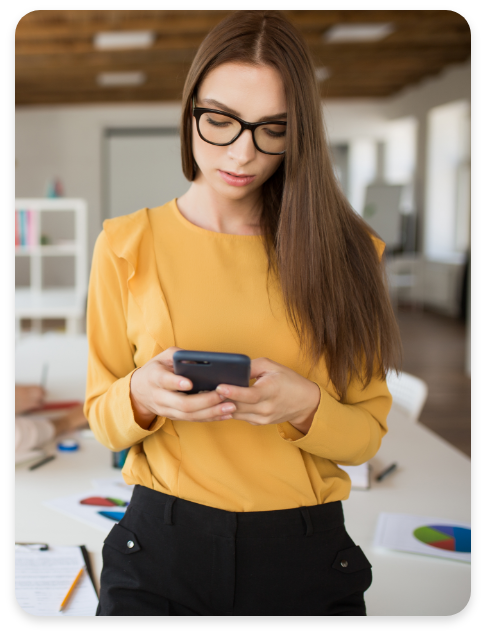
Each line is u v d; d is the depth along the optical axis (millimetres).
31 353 3174
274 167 947
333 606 880
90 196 12047
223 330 937
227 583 862
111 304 979
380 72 10172
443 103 10133
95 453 1825
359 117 11992
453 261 9906
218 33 893
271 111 889
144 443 980
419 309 10422
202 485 911
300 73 890
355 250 991
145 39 7875
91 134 11945
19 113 11867
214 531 873
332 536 914
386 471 1701
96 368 991
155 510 907
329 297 937
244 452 924
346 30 7566
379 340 1001
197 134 917
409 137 11938
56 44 8383
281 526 885
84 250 6352
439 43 8570
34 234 6375
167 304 938
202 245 967
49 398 2326
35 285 6570
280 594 870
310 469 949
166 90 11109
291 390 849
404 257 10844
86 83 10531
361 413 964
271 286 958
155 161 12273
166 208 1014
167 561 874
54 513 1434
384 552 1317
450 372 6090
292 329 948
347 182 12477
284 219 937
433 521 1432
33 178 12000
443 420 4578
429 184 10680
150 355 938
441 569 1260
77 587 1142
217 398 800
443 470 1741
